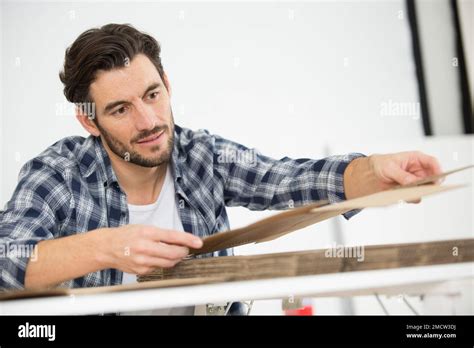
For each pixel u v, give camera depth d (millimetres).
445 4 2479
